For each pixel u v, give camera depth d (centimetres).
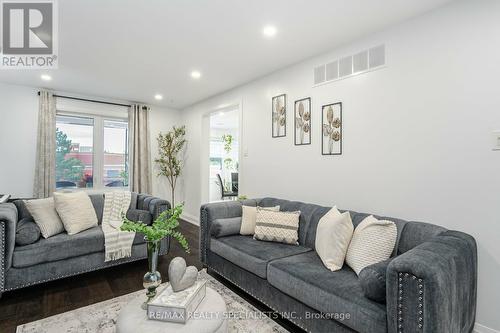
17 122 432
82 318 208
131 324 139
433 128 217
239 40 275
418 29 227
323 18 233
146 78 396
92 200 334
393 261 134
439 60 214
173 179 596
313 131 313
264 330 196
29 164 441
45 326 197
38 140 441
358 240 192
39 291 252
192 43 283
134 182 530
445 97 211
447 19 210
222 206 306
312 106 315
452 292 131
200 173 536
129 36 268
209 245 294
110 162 528
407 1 208
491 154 189
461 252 155
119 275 290
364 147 264
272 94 369
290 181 342
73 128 491
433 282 120
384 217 221
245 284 239
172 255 354
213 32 259
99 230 294
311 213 267
